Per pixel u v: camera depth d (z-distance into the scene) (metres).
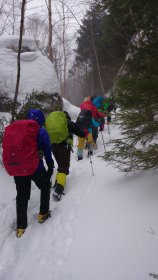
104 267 3.12
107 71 19.58
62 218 4.47
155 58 3.95
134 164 4.46
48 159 4.47
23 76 10.90
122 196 4.40
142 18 4.12
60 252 3.66
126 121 4.28
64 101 14.22
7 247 4.04
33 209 5.07
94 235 3.73
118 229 3.65
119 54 11.78
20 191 4.41
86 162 6.93
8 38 11.62
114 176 5.36
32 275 3.37
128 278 2.88
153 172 4.74
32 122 4.34
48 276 3.26
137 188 4.45
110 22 4.84
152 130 4.19
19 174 4.22
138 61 4.06
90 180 5.64
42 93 9.41
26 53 11.37
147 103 4.02
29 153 4.21
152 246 3.18
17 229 4.34
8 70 10.78
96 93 26.22
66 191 5.53
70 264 3.35
